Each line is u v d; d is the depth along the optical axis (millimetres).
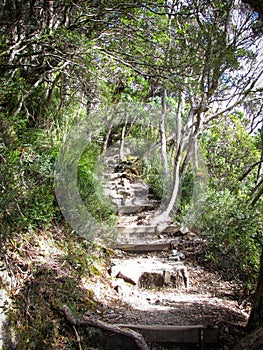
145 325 2553
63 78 3730
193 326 2533
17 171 2082
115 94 4660
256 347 2107
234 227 3678
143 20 3154
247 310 3064
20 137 2590
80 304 2686
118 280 3445
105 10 3053
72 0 3076
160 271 3582
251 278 3221
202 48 3018
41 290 2449
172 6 3127
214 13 3564
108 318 2641
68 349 2238
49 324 2295
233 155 6250
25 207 2150
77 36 2795
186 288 3510
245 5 4059
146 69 3508
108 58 3277
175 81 3068
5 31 2787
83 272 3109
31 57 3402
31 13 2867
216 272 3820
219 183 5426
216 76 3443
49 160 2982
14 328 2072
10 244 2352
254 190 4477
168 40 3145
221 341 2494
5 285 2211
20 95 2697
